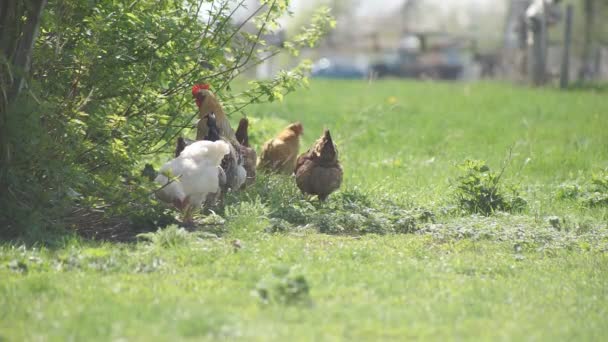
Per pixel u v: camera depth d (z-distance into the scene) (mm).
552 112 35094
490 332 8211
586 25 67312
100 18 13297
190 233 12297
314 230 13453
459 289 9805
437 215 14797
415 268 10820
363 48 90062
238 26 15445
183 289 9523
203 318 8055
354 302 9039
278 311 8555
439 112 36312
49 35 13648
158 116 14367
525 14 59500
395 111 35562
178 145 14305
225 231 12984
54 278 9891
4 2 12438
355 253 11500
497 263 11328
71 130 12594
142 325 8086
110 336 7785
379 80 67688
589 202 16016
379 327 8156
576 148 23656
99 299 8992
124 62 13625
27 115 11969
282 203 14508
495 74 81375
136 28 13625
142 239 12594
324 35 16469
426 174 19344
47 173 12297
